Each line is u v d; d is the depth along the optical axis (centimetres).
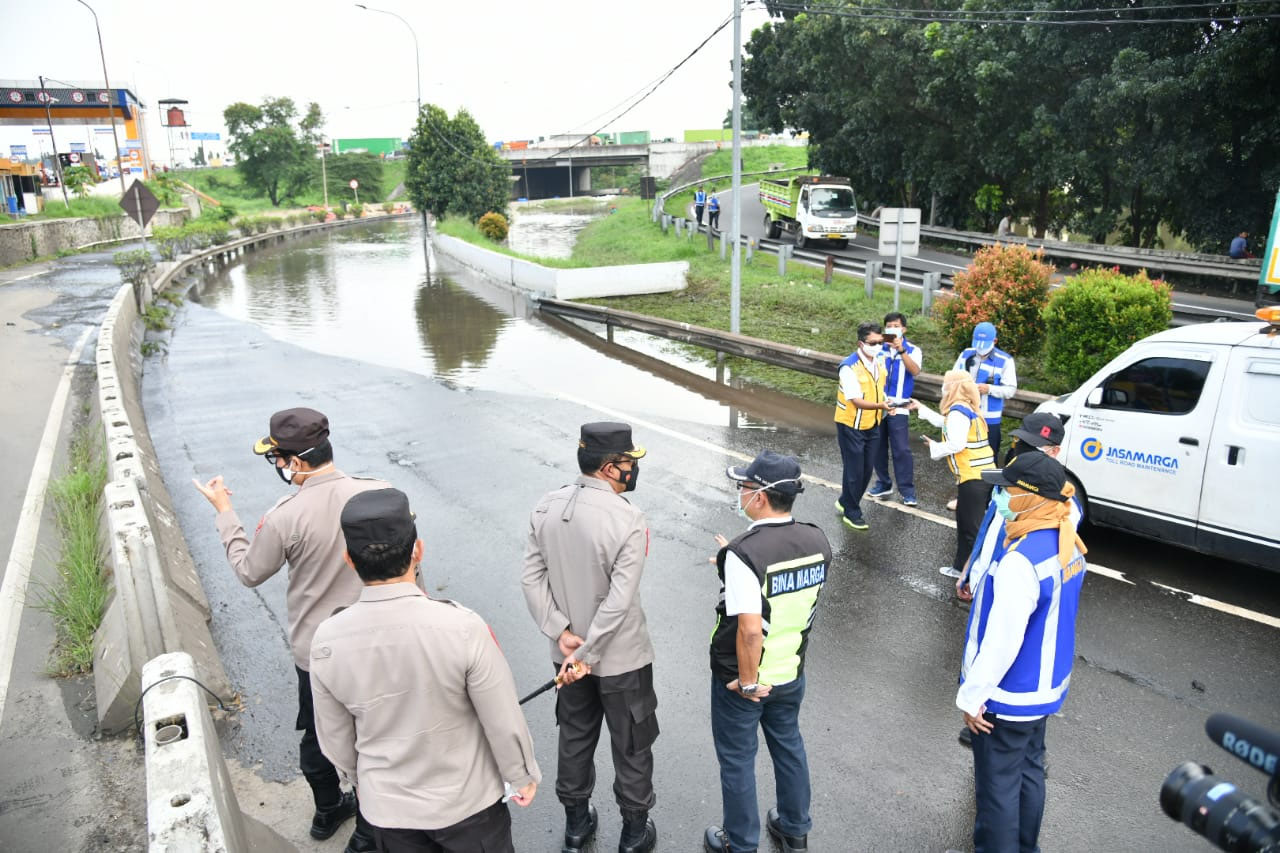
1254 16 1716
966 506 596
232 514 362
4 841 361
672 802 406
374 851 364
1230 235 2103
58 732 436
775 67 3681
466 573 655
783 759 355
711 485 840
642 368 1396
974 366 734
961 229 3425
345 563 350
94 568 544
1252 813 156
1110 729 454
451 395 1220
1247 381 568
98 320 1712
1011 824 329
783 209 3097
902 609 588
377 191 9300
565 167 9950
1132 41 2112
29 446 920
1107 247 2217
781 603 325
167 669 361
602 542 333
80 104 5388
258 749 447
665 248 2814
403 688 242
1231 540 580
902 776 420
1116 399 645
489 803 260
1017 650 310
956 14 2575
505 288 2455
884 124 3241
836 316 1683
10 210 3372
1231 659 518
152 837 260
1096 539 701
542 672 520
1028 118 2633
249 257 3688
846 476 714
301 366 1431
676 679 509
